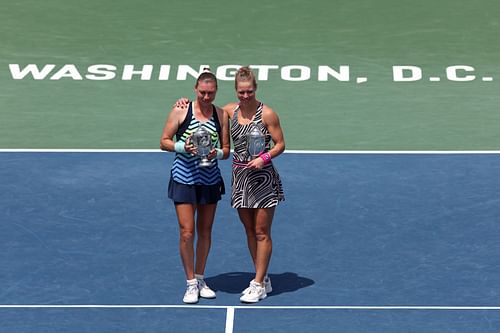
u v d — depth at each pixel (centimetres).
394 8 8156
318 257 4747
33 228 5003
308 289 4462
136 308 4297
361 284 4503
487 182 5550
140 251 4794
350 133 6306
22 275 4566
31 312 4256
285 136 6238
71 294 4406
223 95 6856
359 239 4912
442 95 6938
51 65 7338
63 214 5144
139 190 5428
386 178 5603
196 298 4331
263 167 4281
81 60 7419
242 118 4291
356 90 7000
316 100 6838
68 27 7869
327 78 7181
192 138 4206
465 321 4181
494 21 8000
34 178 5566
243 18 7981
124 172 5666
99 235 4941
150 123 6450
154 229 5003
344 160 5859
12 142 6122
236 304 4331
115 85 7050
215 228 5003
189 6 8150
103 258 4728
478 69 7350
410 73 7281
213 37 7725
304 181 5550
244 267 4672
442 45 7675
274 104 6756
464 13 8100
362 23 7944
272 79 7150
